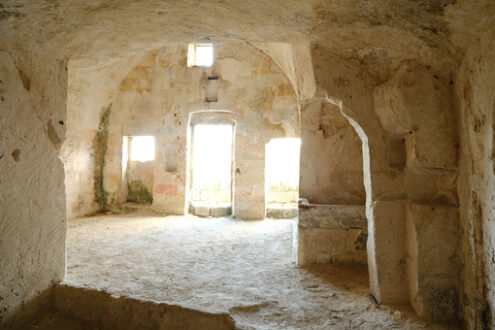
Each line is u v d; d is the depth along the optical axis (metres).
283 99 6.38
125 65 6.75
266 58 6.46
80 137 6.31
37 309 2.23
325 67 2.23
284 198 7.28
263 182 6.35
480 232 1.70
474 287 1.74
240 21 2.02
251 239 4.49
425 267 1.95
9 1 1.66
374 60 2.14
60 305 2.33
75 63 2.61
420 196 2.12
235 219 6.27
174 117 6.79
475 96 1.70
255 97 6.49
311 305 2.21
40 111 2.22
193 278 2.77
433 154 1.98
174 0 1.78
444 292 1.93
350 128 3.50
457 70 1.91
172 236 4.63
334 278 2.77
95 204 6.83
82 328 2.23
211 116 6.89
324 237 3.19
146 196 7.24
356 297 2.32
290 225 5.63
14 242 2.06
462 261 1.89
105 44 2.36
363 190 3.46
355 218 3.14
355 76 2.24
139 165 7.28
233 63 6.60
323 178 3.54
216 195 7.77
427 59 1.97
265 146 6.41
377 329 1.85
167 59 6.86
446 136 1.97
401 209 2.13
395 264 2.13
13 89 2.03
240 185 6.40
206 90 6.69
